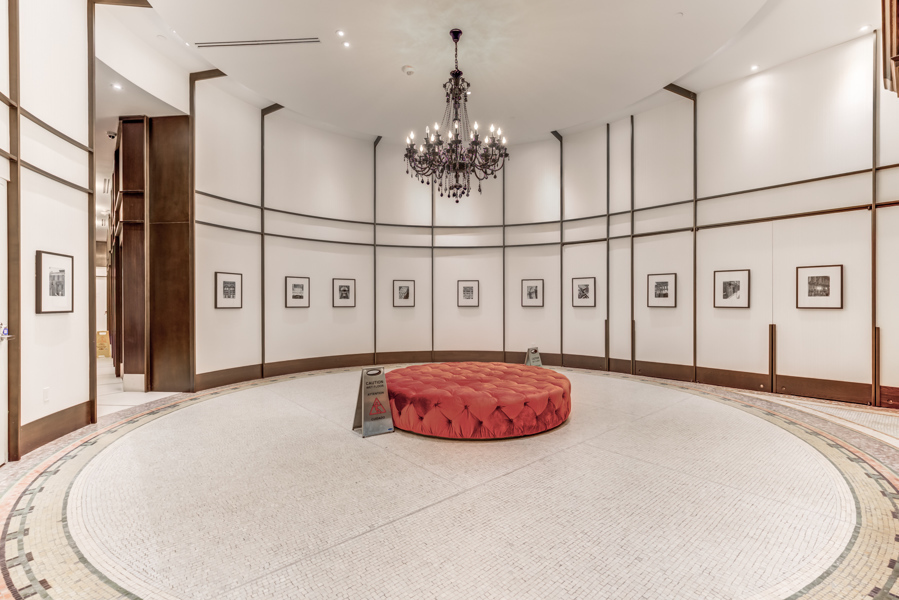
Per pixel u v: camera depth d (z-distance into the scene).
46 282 3.75
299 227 7.59
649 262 7.16
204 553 2.16
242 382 6.72
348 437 4.04
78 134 4.21
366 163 8.49
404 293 8.72
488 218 8.78
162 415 4.82
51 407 3.88
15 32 3.38
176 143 5.99
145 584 1.91
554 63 5.21
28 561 2.09
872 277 5.01
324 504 2.69
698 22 4.41
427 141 4.81
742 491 2.84
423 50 4.91
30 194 3.59
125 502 2.72
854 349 5.16
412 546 2.21
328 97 6.09
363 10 4.20
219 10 4.18
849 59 5.18
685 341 6.73
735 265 6.16
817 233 5.43
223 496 2.81
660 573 1.97
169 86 5.61
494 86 5.80
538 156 8.47
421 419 4.04
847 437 3.93
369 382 4.20
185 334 5.99
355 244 8.34
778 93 5.75
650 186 7.13
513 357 8.66
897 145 4.88
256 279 6.97
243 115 6.79
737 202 6.14
